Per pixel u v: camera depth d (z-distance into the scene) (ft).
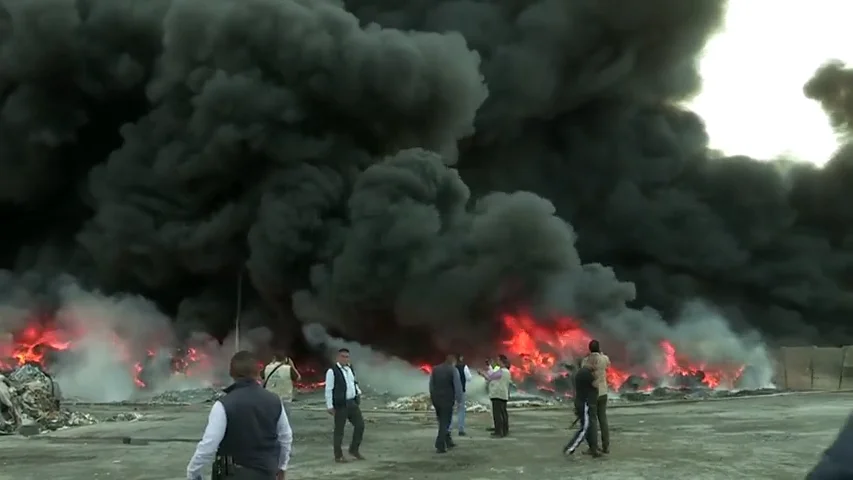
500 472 35.55
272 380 50.29
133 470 37.63
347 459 40.32
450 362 43.73
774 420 59.16
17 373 64.75
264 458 16.02
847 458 8.34
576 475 34.14
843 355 99.76
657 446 43.98
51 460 41.32
